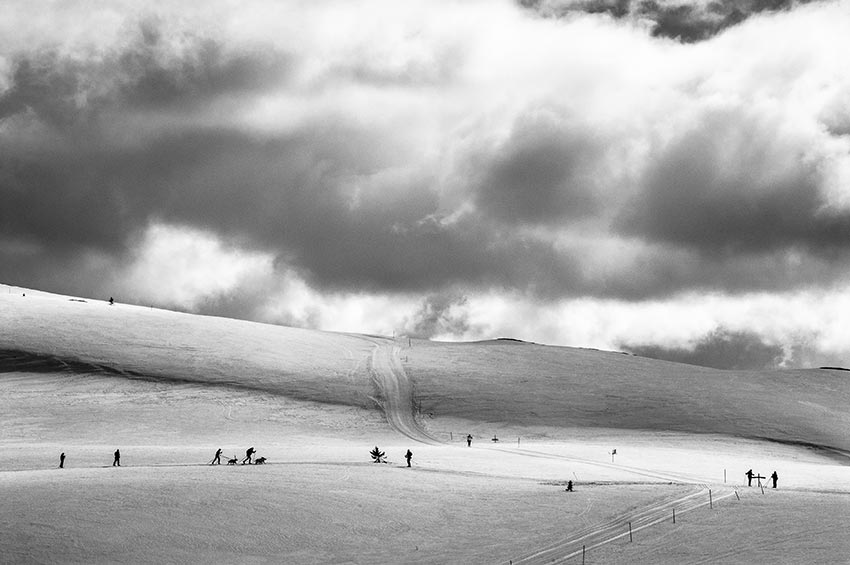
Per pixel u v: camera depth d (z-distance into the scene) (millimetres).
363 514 56250
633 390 119000
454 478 66125
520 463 75750
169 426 97125
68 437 91938
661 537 53469
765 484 69625
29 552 48625
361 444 92625
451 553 51438
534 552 51562
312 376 118188
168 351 122625
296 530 53375
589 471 72688
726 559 50000
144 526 52344
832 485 69812
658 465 79312
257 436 95125
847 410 116188
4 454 77062
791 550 50938
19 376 110812
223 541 51406
